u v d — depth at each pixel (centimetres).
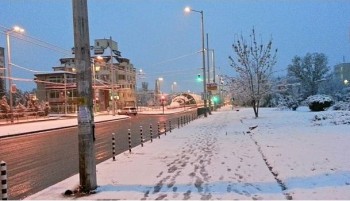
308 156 1162
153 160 1348
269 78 3953
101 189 905
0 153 1831
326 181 841
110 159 1430
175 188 891
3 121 4731
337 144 1377
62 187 966
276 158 1186
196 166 1181
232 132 2305
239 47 3756
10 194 969
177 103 11625
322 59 7319
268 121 2989
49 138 2652
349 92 5562
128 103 11644
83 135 908
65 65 10475
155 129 3212
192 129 2797
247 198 765
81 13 920
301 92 7006
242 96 4169
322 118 2695
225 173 1043
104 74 10906
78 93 920
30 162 1527
